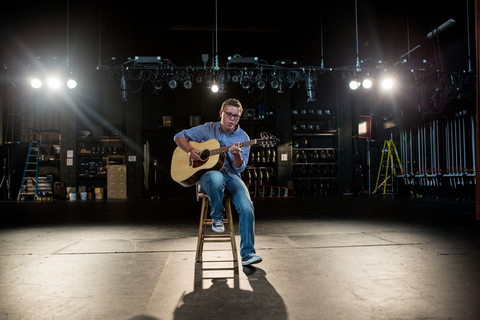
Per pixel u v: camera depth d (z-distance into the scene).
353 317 1.69
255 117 13.26
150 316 1.73
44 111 13.12
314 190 13.33
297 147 13.23
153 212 7.33
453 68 10.34
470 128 9.72
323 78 13.76
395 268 2.60
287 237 4.04
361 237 3.99
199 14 12.27
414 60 11.78
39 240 4.02
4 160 12.41
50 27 12.22
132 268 2.68
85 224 5.46
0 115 12.52
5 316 1.73
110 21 12.49
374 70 10.23
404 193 12.01
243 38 13.59
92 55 12.44
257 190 12.80
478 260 2.81
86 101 13.05
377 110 13.98
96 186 13.07
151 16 12.45
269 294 2.04
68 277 2.44
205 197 2.87
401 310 1.78
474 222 5.09
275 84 10.31
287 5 11.74
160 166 12.71
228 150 2.77
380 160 13.84
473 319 1.66
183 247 3.51
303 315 1.72
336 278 2.36
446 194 10.58
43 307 1.86
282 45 13.16
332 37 12.77
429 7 10.65
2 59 12.10
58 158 12.95
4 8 11.53
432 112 10.91
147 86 12.96
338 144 13.38
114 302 1.93
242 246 2.65
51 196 12.16
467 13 9.30
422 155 11.63
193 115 13.10
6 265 2.81
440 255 3.00
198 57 13.46
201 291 2.11
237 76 10.27
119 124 13.17
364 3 11.08
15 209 8.38
